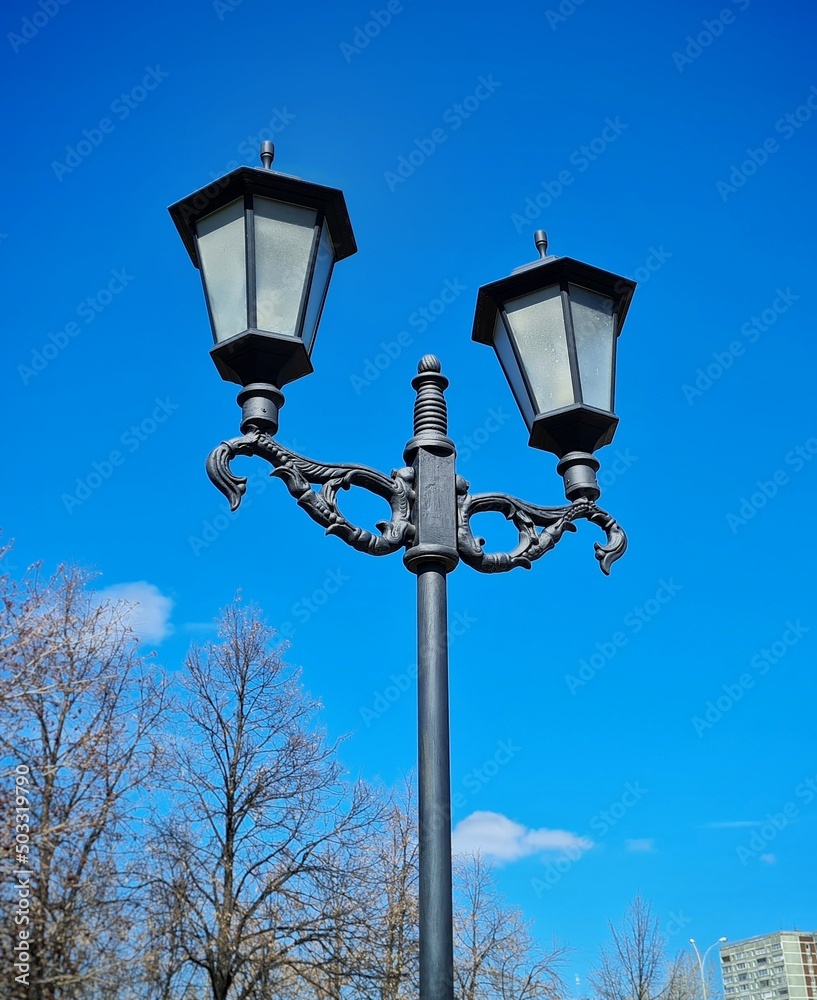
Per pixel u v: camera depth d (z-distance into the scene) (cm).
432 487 387
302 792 1636
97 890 1358
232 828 1591
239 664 1714
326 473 376
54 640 1359
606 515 436
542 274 448
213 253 410
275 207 409
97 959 1343
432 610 366
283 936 1548
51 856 1273
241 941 1500
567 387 433
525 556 403
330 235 430
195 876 1512
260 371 387
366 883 1689
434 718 343
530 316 450
